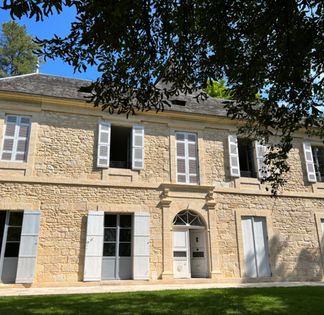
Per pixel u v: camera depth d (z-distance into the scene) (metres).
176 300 6.48
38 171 9.99
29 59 22.17
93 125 11.04
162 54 4.85
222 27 4.71
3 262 9.23
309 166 13.05
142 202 10.62
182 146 11.77
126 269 10.11
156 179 11.07
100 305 5.93
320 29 4.71
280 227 11.85
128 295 7.07
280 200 12.19
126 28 4.02
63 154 10.40
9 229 9.52
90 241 9.70
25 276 8.96
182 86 5.41
